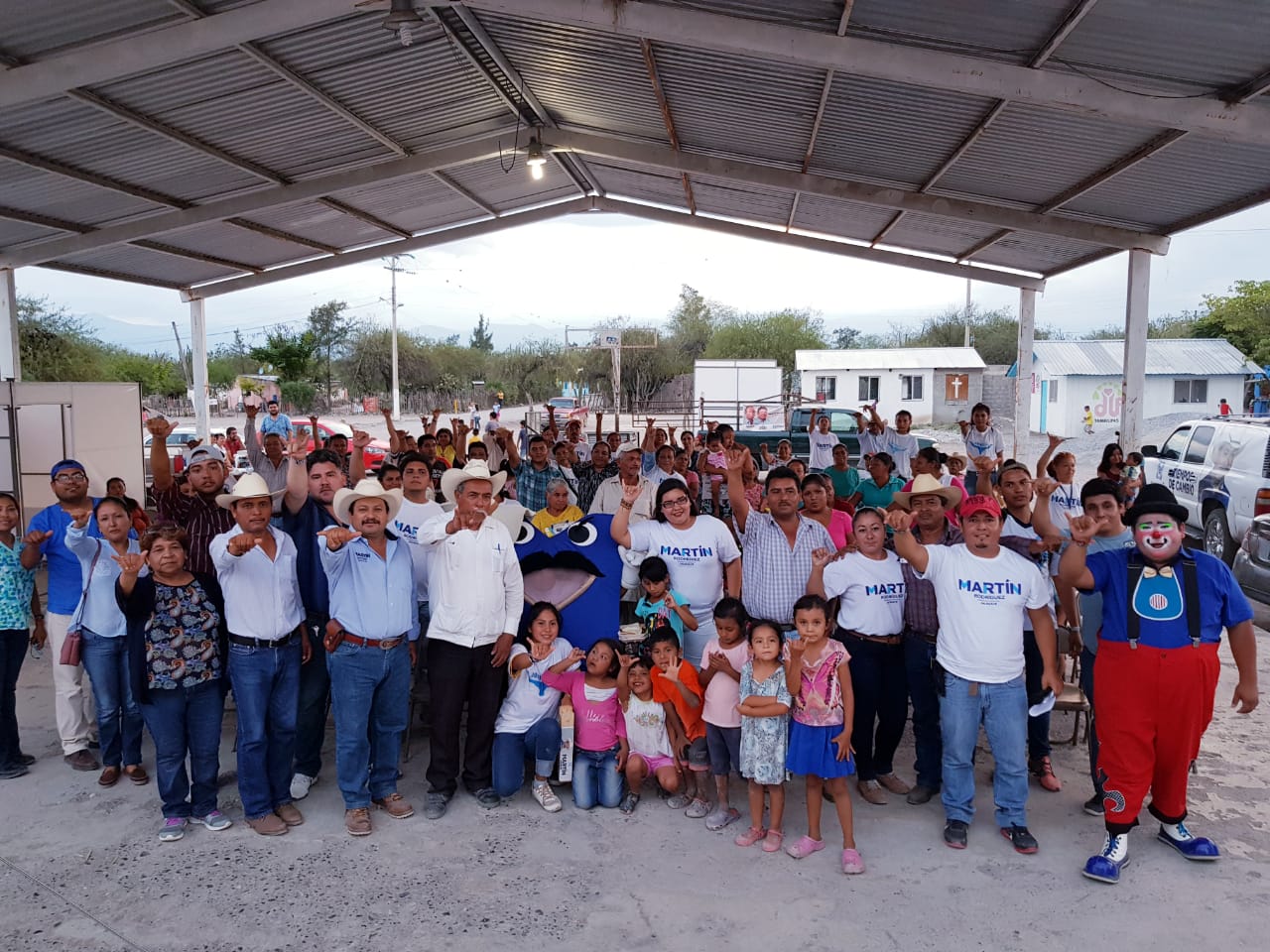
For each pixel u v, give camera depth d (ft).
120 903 11.99
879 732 15.42
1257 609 29.37
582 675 15.05
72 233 37.06
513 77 31.55
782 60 21.53
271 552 13.89
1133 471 32.73
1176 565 12.49
